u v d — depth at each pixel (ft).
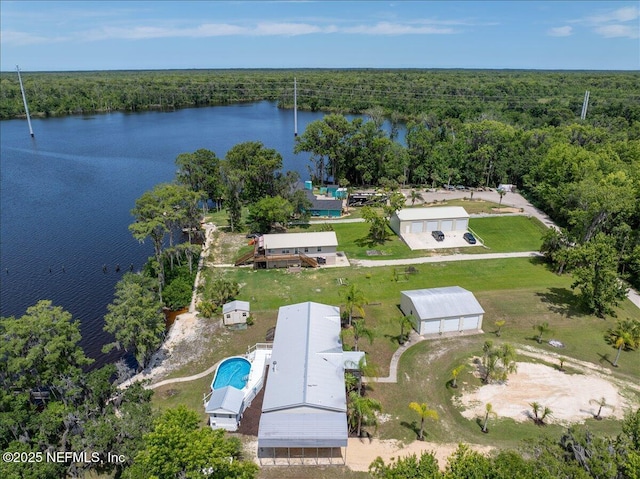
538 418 124.06
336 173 362.94
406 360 149.59
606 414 125.90
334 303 185.16
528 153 348.79
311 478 106.73
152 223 184.85
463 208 269.03
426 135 371.97
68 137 527.81
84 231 269.85
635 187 237.86
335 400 119.65
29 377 122.11
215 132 560.20
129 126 602.44
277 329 151.84
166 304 185.16
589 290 171.12
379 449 114.83
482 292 193.06
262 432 111.14
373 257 228.02
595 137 368.27
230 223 279.49
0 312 183.62
